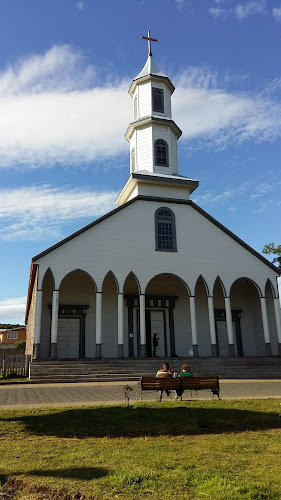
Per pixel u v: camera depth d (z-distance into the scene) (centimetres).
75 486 542
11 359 2248
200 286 3006
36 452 712
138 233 2605
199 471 598
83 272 2494
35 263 2375
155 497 499
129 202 2639
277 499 496
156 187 2792
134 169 3019
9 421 934
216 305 3030
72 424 920
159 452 707
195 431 896
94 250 2483
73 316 2678
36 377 2012
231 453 707
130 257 2544
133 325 2812
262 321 2897
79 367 2125
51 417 970
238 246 2788
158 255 2606
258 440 805
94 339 2689
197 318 2948
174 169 2998
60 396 1412
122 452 707
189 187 2833
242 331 3033
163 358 2291
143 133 2991
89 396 1410
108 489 528
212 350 2556
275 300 2761
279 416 1028
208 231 2761
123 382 1995
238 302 3081
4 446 755
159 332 2866
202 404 1160
